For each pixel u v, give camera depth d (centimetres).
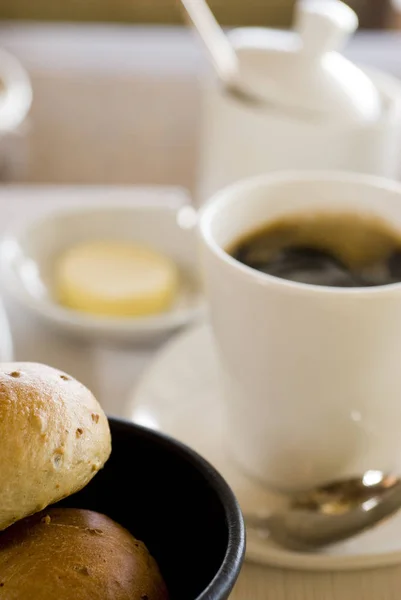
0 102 80
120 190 72
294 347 48
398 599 48
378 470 51
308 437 50
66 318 58
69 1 100
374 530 49
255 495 51
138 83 98
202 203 66
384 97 64
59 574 39
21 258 62
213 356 56
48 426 39
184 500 46
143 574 42
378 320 47
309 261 52
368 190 53
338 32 62
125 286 61
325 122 61
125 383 57
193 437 53
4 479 38
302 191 53
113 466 47
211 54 64
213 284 49
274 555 48
